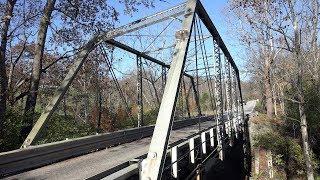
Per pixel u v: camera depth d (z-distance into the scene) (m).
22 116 15.97
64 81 14.03
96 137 13.70
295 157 24.75
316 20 21.75
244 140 29.31
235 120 25.28
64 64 21.77
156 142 7.14
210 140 15.20
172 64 9.18
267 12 21.25
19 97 17.95
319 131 27.73
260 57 40.75
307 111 27.36
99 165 10.13
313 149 27.11
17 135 14.85
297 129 28.98
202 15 13.38
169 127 7.45
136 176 7.33
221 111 16.44
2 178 8.44
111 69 18.80
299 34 20.77
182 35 9.80
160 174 6.61
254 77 55.94
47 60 23.14
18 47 24.84
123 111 33.25
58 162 10.76
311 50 23.17
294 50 21.03
